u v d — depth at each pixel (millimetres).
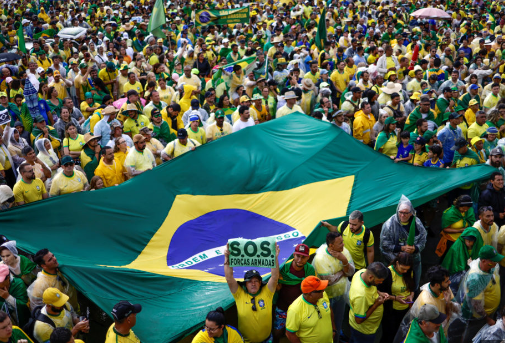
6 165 9930
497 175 8430
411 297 6430
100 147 10188
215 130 11102
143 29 22719
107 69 15484
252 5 31406
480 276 6312
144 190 8555
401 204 7070
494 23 26016
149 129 10344
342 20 27969
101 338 6977
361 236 7074
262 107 12789
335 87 15523
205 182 9141
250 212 8742
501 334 5363
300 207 8727
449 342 6707
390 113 12031
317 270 6562
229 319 7148
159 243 7785
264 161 9766
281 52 17375
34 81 14539
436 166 9781
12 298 6223
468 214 7863
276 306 6523
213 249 7820
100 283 6246
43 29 25359
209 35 22953
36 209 7473
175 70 17641
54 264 6195
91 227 7598
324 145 10125
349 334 7305
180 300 6398
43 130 10359
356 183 9086
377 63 16625
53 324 5715
